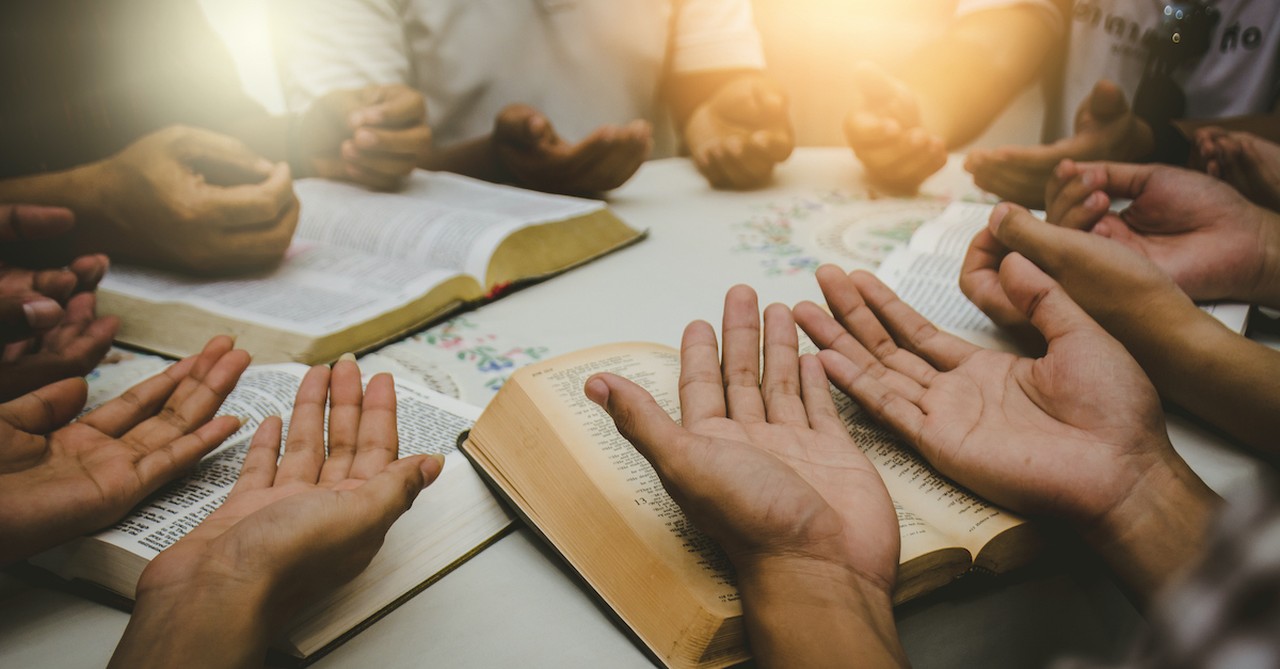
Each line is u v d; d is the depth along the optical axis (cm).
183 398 49
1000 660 40
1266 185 85
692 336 50
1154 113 134
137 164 76
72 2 106
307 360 63
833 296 59
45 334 62
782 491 36
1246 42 131
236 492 41
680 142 158
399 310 71
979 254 67
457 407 56
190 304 72
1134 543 41
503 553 44
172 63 116
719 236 99
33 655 36
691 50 149
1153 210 71
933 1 171
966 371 52
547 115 151
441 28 141
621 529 40
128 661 30
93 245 82
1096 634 43
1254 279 65
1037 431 46
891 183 119
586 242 91
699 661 35
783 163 135
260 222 79
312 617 37
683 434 38
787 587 35
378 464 43
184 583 33
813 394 48
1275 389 50
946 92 147
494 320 75
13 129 102
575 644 37
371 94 107
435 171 119
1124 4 143
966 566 41
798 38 181
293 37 131
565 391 49
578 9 144
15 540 37
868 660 32
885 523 39
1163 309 54
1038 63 147
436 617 39
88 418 47
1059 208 74
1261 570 21
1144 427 45
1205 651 22
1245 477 49
